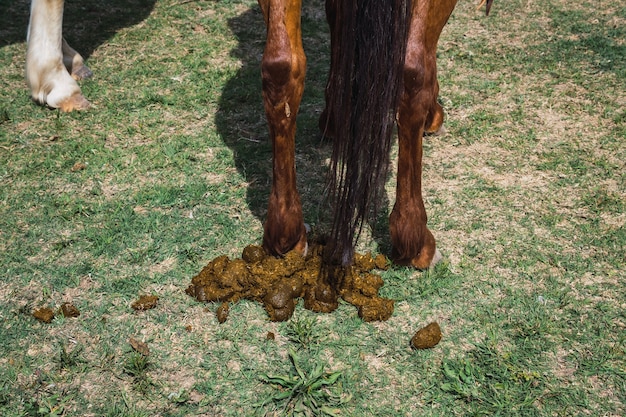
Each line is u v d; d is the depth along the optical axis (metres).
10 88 6.11
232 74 6.34
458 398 3.27
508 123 5.59
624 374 3.38
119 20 7.43
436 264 4.03
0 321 3.70
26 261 4.12
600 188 4.80
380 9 3.13
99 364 3.46
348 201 3.45
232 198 4.66
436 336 3.52
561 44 6.91
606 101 5.89
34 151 5.21
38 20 5.64
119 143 5.31
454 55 6.71
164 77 6.28
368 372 3.40
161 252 4.17
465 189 4.77
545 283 3.96
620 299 3.86
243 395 3.28
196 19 7.46
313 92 6.01
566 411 3.20
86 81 6.18
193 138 5.36
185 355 3.50
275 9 3.34
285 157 3.66
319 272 3.85
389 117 3.32
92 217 4.50
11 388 3.33
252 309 3.76
